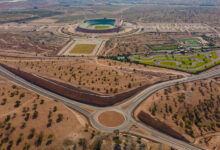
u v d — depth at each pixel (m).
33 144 131.50
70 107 186.62
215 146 143.38
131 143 141.00
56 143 133.00
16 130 143.75
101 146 134.75
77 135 141.88
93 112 179.88
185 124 160.62
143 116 172.12
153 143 144.88
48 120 155.75
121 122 167.50
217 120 167.75
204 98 193.62
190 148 142.12
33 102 184.62
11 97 192.38
